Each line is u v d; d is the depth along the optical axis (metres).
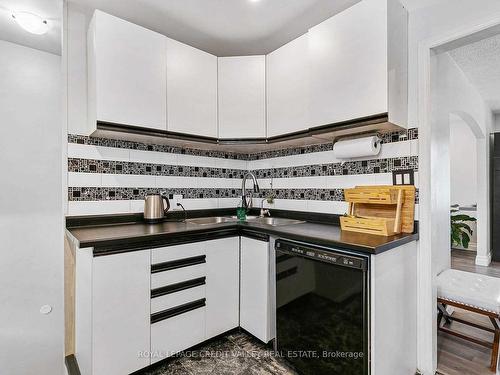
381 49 1.46
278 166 2.51
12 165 2.10
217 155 2.58
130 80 1.73
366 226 1.59
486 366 1.73
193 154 2.41
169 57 1.91
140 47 1.77
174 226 1.86
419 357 1.64
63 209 1.76
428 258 1.59
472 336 2.06
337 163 2.06
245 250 1.93
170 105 1.91
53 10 1.75
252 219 2.49
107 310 1.41
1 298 2.08
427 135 1.61
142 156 2.11
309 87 1.81
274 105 2.09
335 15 1.68
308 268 1.49
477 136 3.92
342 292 1.32
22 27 1.92
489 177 4.21
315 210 2.20
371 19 1.50
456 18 1.51
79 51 1.81
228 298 1.91
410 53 1.68
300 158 2.32
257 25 1.99
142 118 1.78
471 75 2.88
